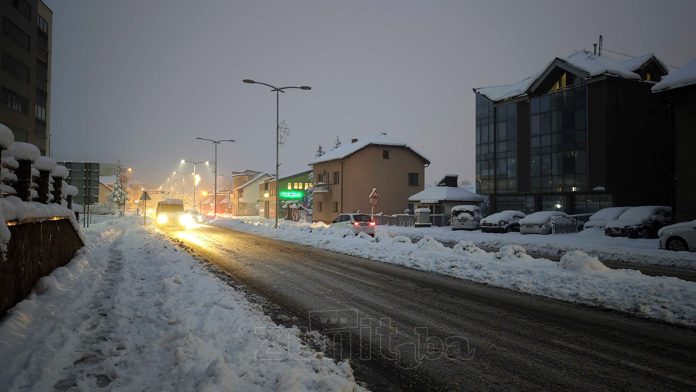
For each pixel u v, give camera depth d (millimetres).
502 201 42438
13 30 45812
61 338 5684
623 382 4598
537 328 6586
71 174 25469
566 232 26812
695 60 24750
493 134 43312
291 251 17969
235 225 39375
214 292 8750
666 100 24719
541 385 4551
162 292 8766
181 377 4453
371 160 49344
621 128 34406
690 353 5441
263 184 79312
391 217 43719
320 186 52281
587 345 5793
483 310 7730
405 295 9047
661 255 15742
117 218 57281
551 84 38500
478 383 4621
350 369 4906
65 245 12102
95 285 9305
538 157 38969
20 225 7445
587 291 8812
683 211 23641
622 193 34094
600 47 40250
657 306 7527
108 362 4914
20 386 4309
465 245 16125
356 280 10883
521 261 12844
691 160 23438
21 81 47312
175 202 44688
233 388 4090
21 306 6852
